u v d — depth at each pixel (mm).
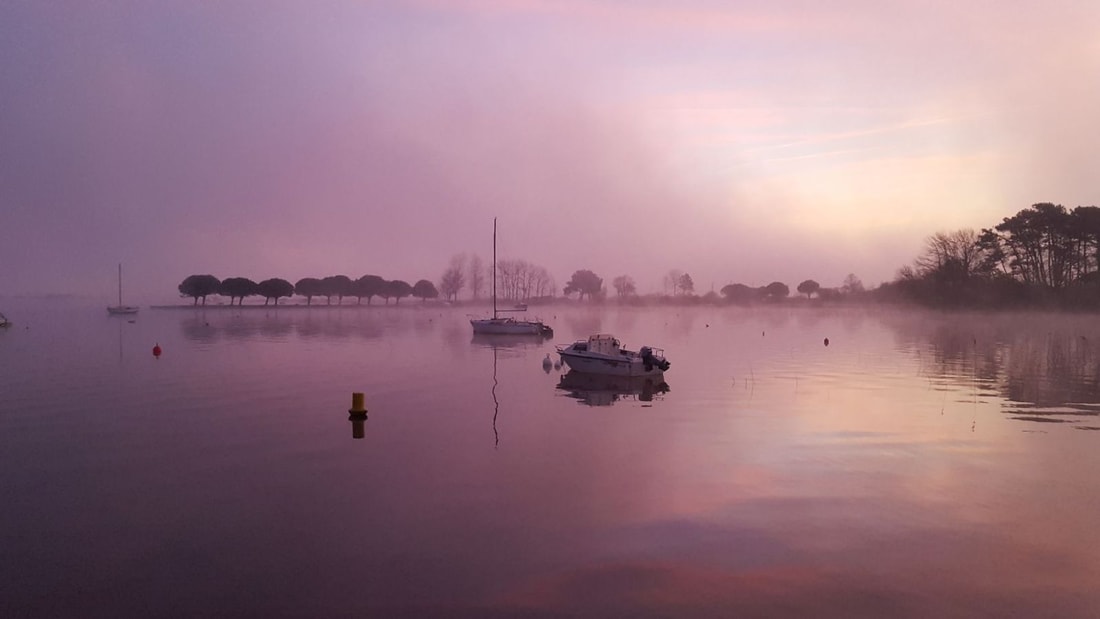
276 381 31453
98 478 15398
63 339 59438
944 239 93812
